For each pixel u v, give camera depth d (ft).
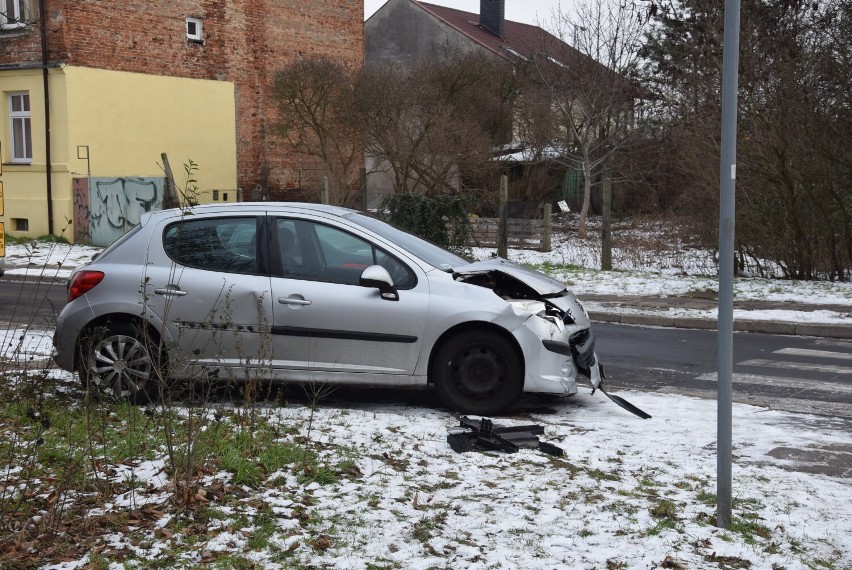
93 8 89.15
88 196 87.25
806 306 49.96
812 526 16.48
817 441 23.04
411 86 99.81
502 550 14.84
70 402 24.26
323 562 14.15
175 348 23.79
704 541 15.46
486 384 25.18
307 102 102.37
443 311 24.99
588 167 101.60
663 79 79.97
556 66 111.04
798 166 58.49
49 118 87.81
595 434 22.99
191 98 99.09
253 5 105.29
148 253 26.02
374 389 28.60
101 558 13.98
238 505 16.52
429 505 16.98
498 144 110.93
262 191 107.45
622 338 42.47
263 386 26.40
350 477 18.44
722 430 16.25
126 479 17.58
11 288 59.88
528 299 26.11
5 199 90.99
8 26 88.12
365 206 92.02
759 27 61.31
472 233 63.98
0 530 14.90
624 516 16.62
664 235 68.08
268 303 25.36
